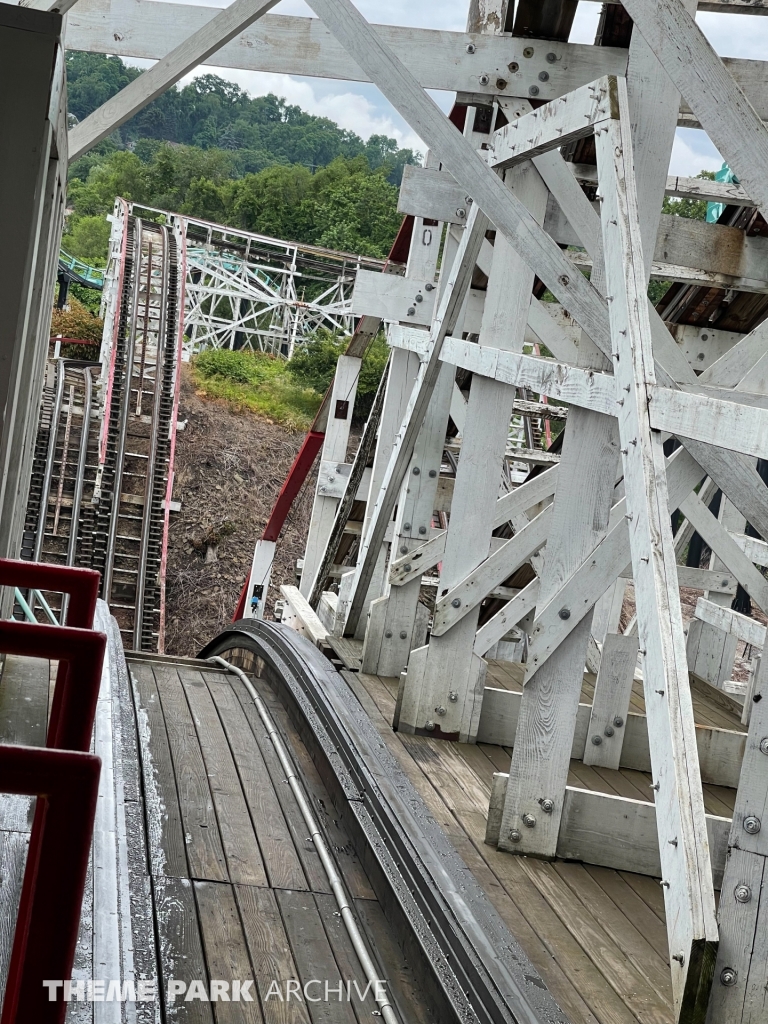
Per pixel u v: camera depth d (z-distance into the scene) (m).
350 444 44.47
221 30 5.15
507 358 4.71
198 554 43.91
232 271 57.25
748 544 7.48
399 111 3.77
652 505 3.20
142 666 6.47
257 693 6.07
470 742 5.57
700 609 7.68
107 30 6.06
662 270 6.05
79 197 93.69
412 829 4.02
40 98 3.64
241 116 150.25
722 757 5.53
